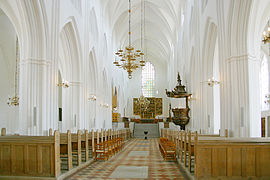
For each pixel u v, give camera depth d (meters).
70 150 9.88
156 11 35.28
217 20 14.44
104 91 31.33
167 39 41.00
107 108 31.39
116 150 16.88
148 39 46.53
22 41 14.32
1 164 8.59
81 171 10.08
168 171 10.20
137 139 34.22
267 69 24.27
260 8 12.42
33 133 13.70
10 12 14.67
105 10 29.67
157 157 14.45
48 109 14.29
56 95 15.04
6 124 21.12
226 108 13.30
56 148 8.45
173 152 13.19
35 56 14.08
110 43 32.53
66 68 19.84
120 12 33.03
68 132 9.70
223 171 7.85
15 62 21.53
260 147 7.85
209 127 18.56
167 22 35.31
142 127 43.03
